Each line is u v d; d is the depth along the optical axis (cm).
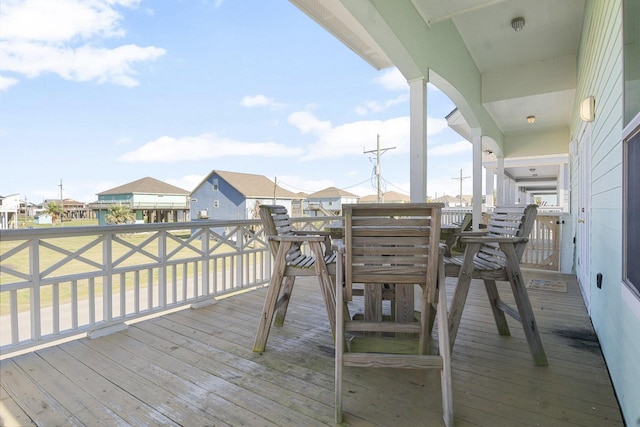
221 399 174
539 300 350
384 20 249
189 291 555
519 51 464
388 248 173
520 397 174
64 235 239
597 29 255
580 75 401
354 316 278
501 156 784
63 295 578
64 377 195
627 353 157
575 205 489
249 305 340
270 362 215
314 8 289
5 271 216
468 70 461
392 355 165
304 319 295
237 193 2564
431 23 340
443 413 160
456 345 237
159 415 161
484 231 268
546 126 720
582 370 202
